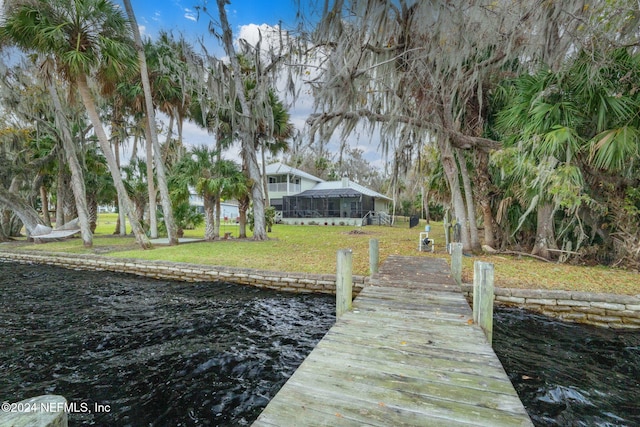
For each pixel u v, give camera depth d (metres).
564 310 4.59
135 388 3.01
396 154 7.51
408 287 4.38
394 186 7.74
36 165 13.70
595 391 2.91
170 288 6.64
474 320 3.05
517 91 6.86
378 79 7.08
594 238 7.15
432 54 6.10
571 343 3.90
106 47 8.84
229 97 11.55
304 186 28.03
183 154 14.80
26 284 7.04
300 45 7.70
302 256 8.54
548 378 3.12
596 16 4.89
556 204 6.12
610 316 4.36
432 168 9.70
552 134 5.49
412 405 1.69
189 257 8.44
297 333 4.33
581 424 2.48
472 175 9.33
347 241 12.20
